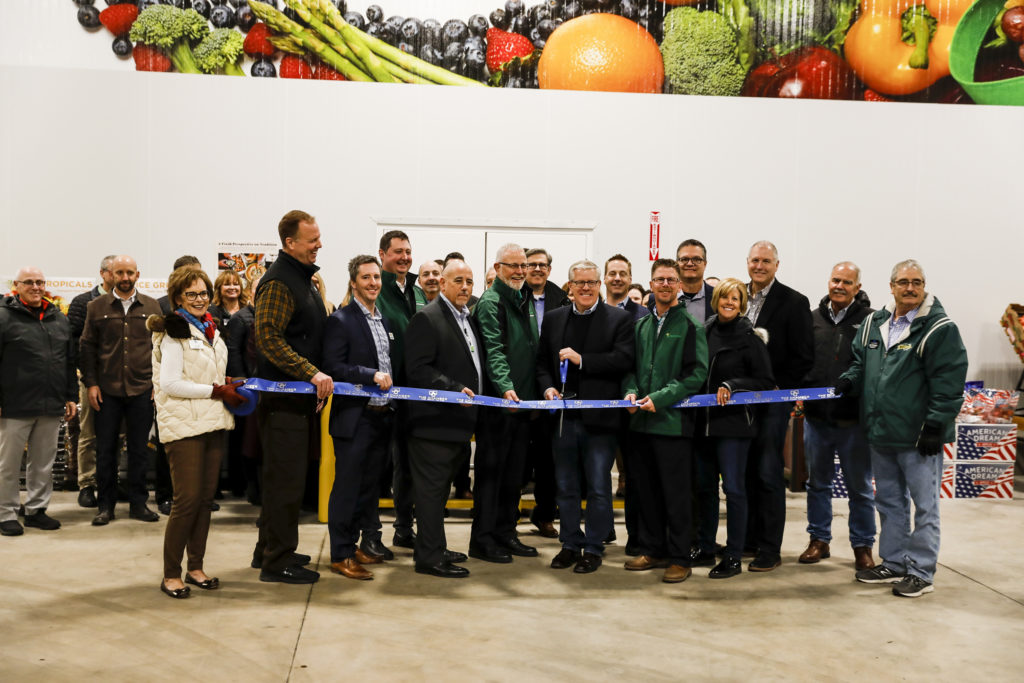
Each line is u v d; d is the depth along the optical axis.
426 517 4.15
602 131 7.98
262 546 4.25
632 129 8.00
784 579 4.23
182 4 7.72
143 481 5.43
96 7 7.66
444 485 4.16
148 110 7.72
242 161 7.79
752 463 4.45
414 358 4.10
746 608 3.75
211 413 3.73
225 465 6.31
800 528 5.43
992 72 8.09
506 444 4.47
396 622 3.48
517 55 7.93
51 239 7.68
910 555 4.06
